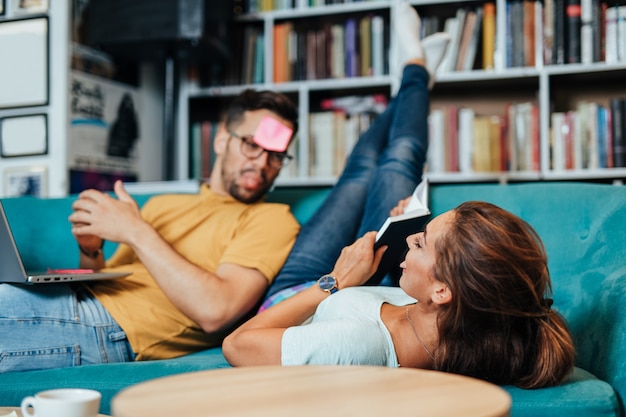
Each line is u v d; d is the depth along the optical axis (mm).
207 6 3125
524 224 1158
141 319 1611
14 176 3219
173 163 3336
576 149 3066
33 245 1990
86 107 3246
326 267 1746
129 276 1747
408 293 1197
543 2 3135
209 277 1619
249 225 1782
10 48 3238
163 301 1686
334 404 756
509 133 3160
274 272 1721
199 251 1808
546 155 3092
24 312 1463
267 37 3477
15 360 1435
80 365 1505
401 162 1871
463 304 1111
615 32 3027
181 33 3084
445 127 3225
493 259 1091
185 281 1598
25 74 3197
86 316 1549
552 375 1133
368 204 1829
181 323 1663
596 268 1522
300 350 1127
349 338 1128
